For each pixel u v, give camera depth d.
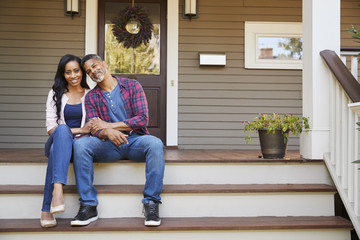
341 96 2.30
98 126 2.13
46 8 4.13
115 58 4.29
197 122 4.20
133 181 2.35
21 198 2.17
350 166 2.12
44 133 4.10
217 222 2.09
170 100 4.18
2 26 4.09
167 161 2.39
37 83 4.11
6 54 4.09
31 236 1.97
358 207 2.05
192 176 2.41
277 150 2.52
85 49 4.14
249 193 2.23
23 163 2.34
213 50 4.22
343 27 4.25
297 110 4.25
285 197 2.26
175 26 4.20
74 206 2.15
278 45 4.26
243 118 4.22
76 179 2.04
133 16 4.27
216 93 4.22
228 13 4.24
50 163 2.01
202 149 4.15
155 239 2.01
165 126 4.29
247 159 2.44
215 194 2.23
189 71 4.21
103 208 2.17
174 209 2.22
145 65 4.30
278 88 4.25
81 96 2.35
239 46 4.24
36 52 4.11
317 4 2.54
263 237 2.05
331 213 2.28
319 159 2.46
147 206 2.03
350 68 4.20
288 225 2.04
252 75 4.25
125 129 2.19
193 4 4.17
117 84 2.33
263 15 4.26
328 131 2.47
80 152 2.03
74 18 4.15
